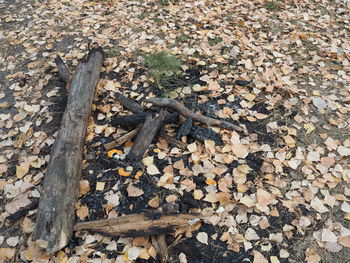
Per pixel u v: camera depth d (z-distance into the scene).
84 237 1.16
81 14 2.21
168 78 1.70
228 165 1.35
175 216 1.14
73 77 1.57
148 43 1.94
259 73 1.74
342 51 1.94
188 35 1.98
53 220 1.11
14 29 2.12
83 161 1.38
